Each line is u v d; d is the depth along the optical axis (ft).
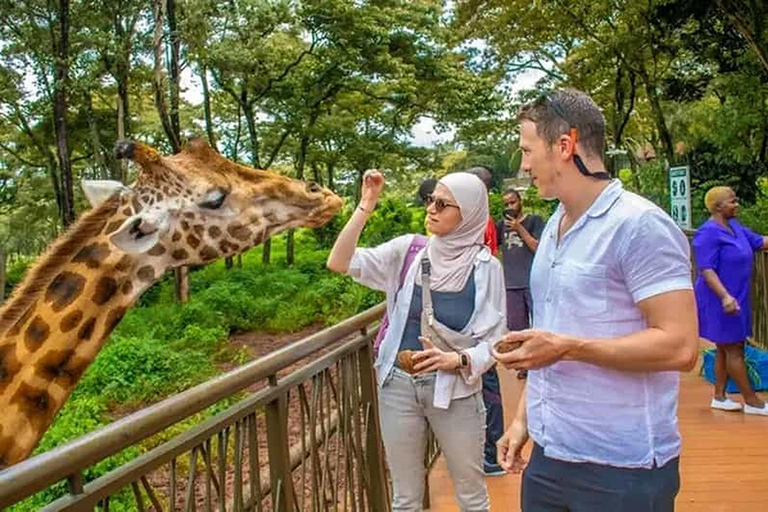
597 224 6.00
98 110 72.08
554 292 6.23
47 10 59.47
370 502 11.37
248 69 59.26
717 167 51.26
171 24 53.67
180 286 54.08
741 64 46.52
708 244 17.04
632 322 5.94
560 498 6.38
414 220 64.44
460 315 9.22
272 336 45.91
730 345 17.39
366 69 64.95
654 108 59.82
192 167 10.68
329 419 9.89
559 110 6.03
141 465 5.50
